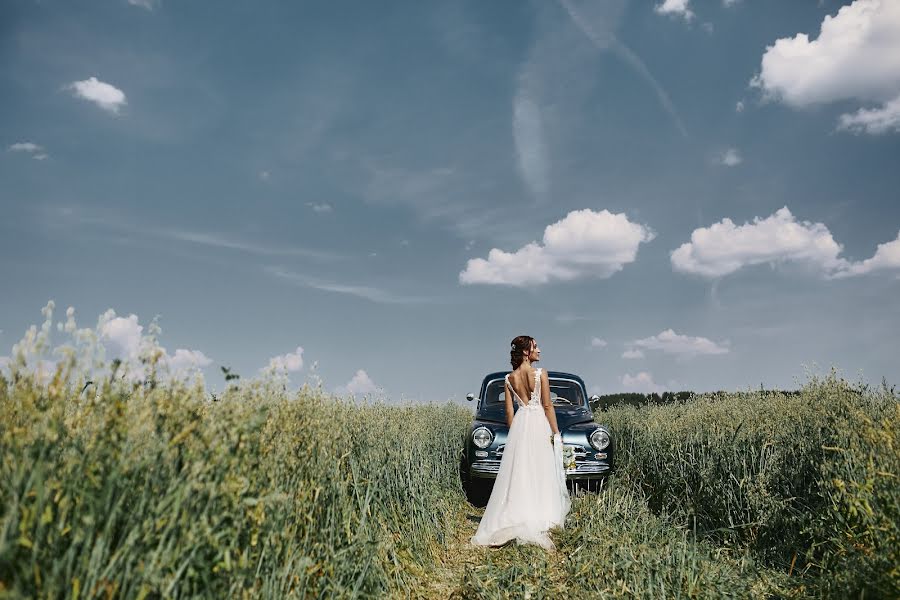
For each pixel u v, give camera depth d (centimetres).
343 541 387
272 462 298
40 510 179
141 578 196
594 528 569
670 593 421
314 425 379
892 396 594
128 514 213
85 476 202
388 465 545
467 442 865
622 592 423
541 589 436
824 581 404
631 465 910
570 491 851
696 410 868
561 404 947
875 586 345
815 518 494
